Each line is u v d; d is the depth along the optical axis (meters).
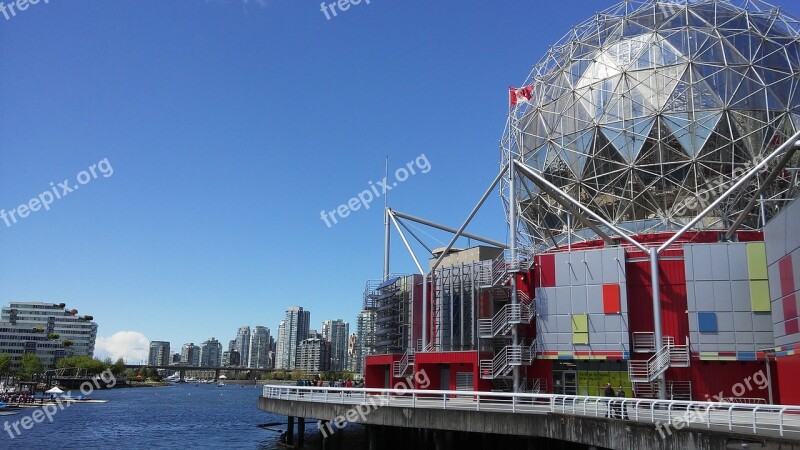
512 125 52.66
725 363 37.31
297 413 41.09
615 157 45.66
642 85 45.66
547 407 32.25
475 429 31.77
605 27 52.97
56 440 56.94
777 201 43.53
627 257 40.94
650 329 39.59
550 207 50.12
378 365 54.12
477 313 47.53
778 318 32.12
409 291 58.56
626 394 39.47
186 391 189.50
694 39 46.38
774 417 28.00
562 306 41.31
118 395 147.75
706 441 21.59
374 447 37.06
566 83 50.38
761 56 45.69
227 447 50.12
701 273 38.25
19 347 195.88
